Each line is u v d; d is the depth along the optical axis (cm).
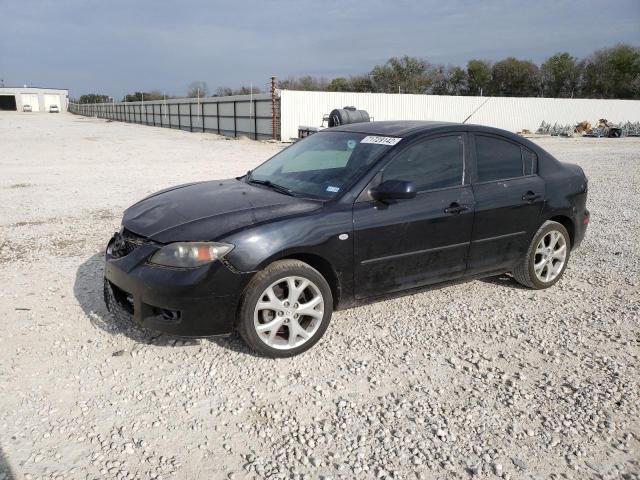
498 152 477
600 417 315
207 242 342
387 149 418
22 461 266
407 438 292
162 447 281
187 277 337
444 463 273
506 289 520
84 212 829
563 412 320
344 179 407
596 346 405
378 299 419
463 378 355
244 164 1614
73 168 1415
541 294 508
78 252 604
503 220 466
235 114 4069
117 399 321
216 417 307
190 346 387
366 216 391
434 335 416
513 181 477
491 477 265
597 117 4662
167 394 328
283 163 479
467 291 512
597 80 6788
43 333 401
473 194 446
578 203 525
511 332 425
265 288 355
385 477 263
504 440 293
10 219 771
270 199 399
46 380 340
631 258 626
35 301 458
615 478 267
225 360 370
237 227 354
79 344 386
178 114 5269
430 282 440
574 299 496
